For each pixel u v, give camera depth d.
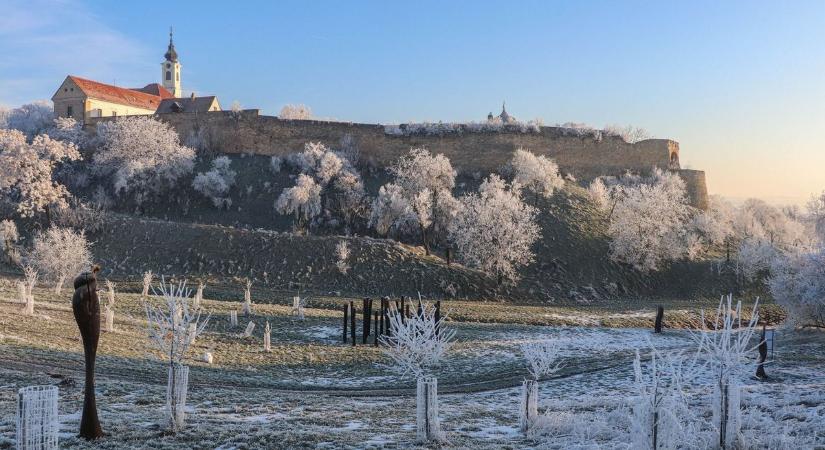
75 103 119.06
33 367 24.52
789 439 14.80
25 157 74.56
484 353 37.56
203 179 89.25
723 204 115.38
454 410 22.28
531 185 92.38
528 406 18.16
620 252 77.56
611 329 50.38
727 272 76.81
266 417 19.17
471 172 104.38
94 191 90.56
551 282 72.31
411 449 14.97
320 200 86.88
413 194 82.00
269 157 104.69
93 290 14.57
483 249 68.69
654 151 108.44
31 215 72.56
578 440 15.98
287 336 40.94
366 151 106.38
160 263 66.62
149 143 93.25
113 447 13.80
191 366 30.06
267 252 69.00
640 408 12.19
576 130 108.62
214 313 45.16
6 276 57.59
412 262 69.75
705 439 14.25
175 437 15.09
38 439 11.96
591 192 95.44
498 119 113.88
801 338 44.75
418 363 20.45
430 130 107.06
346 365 34.12
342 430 17.36
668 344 43.09
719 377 14.62
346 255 68.94
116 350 30.66
